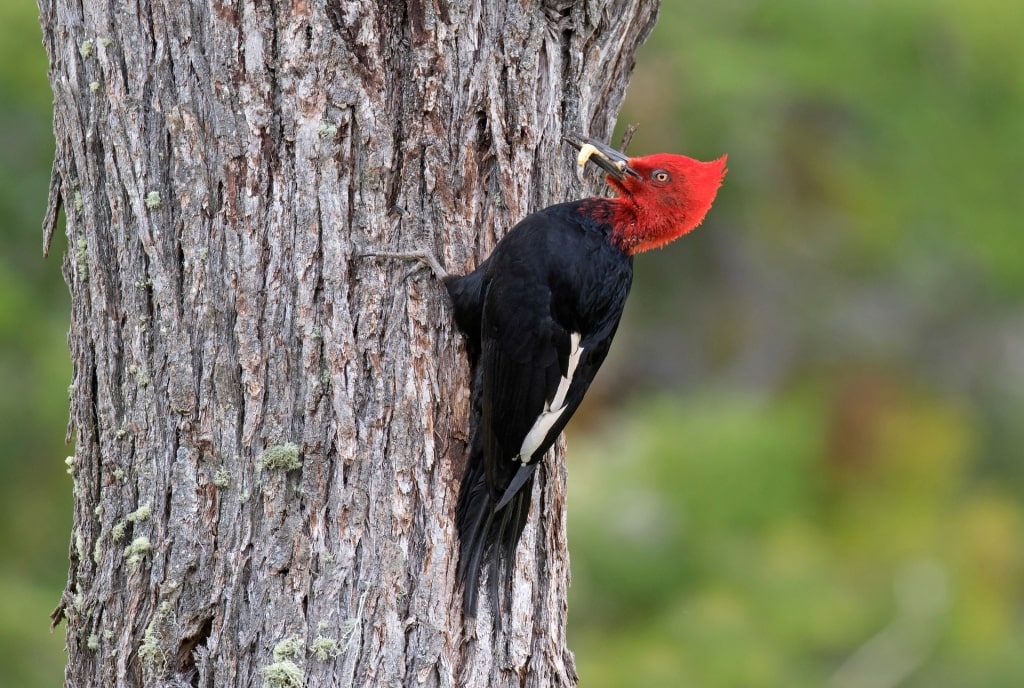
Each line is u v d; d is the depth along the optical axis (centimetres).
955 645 1683
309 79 930
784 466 1670
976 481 2134
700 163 1055
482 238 1008
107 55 935
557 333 999
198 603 926
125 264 942
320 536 927
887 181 2059
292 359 930
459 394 986
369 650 933
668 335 2278
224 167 927
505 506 995
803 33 1956
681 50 1912
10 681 1585
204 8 925
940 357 2308
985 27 1950
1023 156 2000
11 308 1758
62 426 1753
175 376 930
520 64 1016
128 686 938
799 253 2253
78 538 980
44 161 1858
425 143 967
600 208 1045
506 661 998
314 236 935
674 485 1630
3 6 1819
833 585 1706
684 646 1559
